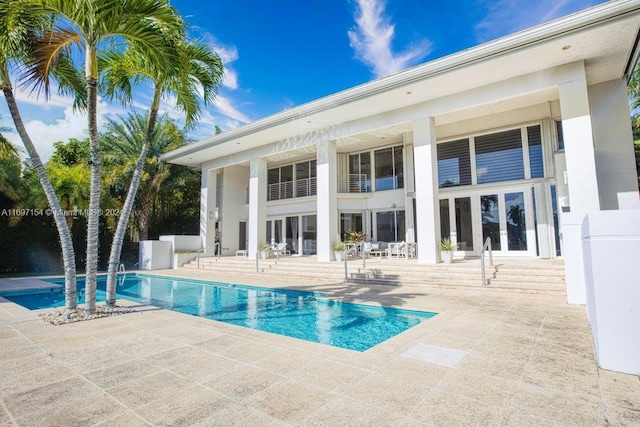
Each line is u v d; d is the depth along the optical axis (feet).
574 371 10.41
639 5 20.84
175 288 35.96
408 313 20.39
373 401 8.63
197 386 9.68
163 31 19.10
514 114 36.14
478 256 39.81
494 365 11.00
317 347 13.20
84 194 52.37
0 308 22.04
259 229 49.08
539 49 24.75
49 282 39.65
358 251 45.62
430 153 33.50
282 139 46.09
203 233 56.70
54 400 8.93
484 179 40.40
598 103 30.07
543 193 35.99
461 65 27.71
